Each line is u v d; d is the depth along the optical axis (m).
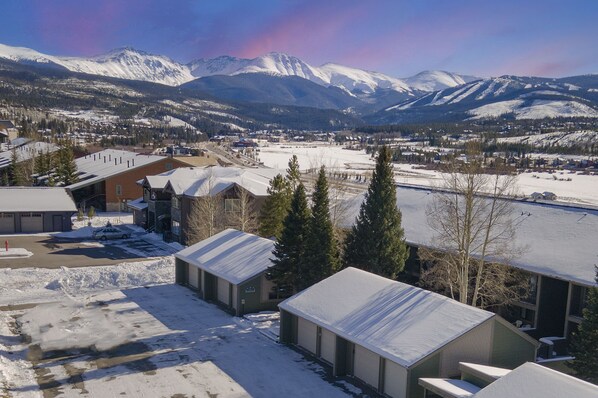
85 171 93.75
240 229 53.78
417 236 38.81
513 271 32.59
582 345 23.78
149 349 28.42
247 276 34.91
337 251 35.56
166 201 66.38
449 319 23.58
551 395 16.73
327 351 27.27
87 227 68.00
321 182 34.47
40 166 98.75
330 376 25.61
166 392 23.42
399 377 22.59
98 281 41.44
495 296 30.80
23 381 23.95
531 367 18.28
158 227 66.25
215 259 38.97
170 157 87.88
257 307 35.38
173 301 37.59
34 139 121.69
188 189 59.31
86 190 88.06
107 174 84.94
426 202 43.12
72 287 40.00
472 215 33.94
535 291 32.12
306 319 27.44
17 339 29.11
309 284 34.06
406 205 44.06
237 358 27.56
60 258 50.88
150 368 25.94
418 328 23.58
